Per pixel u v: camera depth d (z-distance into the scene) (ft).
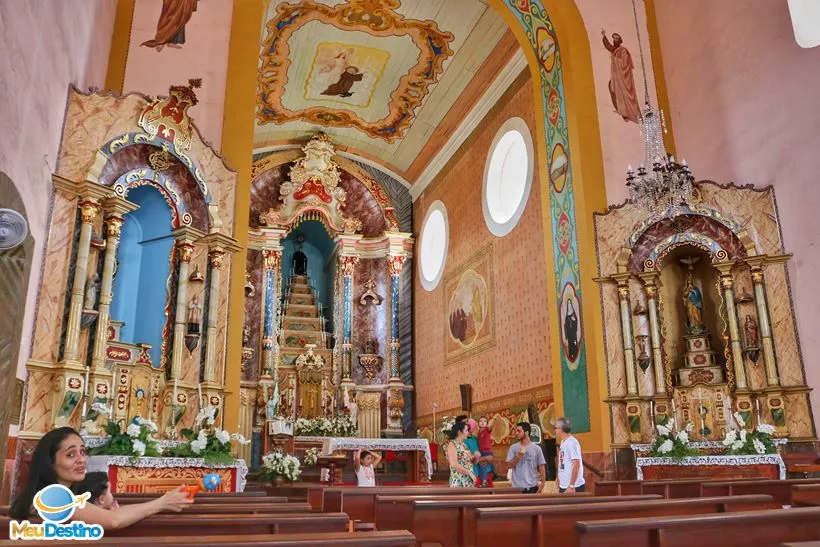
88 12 27.14
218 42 35.58
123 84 33.04
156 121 27.63
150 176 28.17
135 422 23.93
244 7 36.40
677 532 10.89
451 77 58.59
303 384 65.41
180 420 28.17
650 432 33.42
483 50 53.88
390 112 66.33
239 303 31.65
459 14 51.85
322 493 20.65
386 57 58.75
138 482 23.25
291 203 70.49
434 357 64.49
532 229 47.57
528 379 46.39
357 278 71.87
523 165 52.70
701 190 35.17
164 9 34.81
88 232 24.12
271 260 67.82
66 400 22.50
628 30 42.63
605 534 10.53
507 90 53.83
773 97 34.12
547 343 44.21
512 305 49.83
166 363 28.27
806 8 32.17
